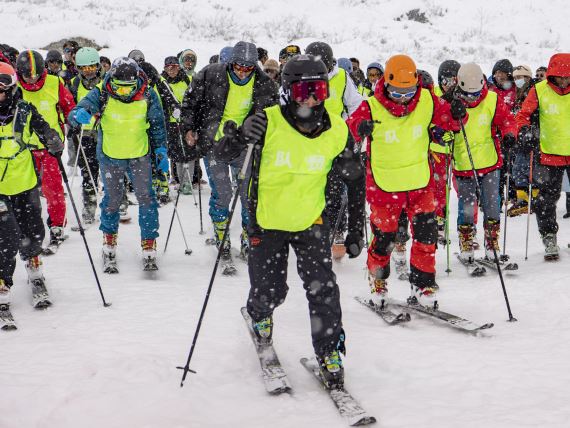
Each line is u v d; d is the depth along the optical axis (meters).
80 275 5.74
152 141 5.93
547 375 3.61
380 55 18.83
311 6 22.70
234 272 5.84
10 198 4.69
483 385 3.50
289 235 3.47
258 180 3.38
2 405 3.28
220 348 4.08
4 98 4.51
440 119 4.57
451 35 21.52
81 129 6.65
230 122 3.29
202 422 3.16
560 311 4.73
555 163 5.96
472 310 4.89
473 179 5.95
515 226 7.93
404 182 4.55
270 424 3.13
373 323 4.63
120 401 3.33
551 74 5.84
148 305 4.93
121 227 7.52
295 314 4.79
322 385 3.55
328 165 3.35
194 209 8.46
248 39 19.17
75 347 4.07
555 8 23.06
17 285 5.42
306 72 3.12
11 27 17.75
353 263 6.34
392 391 3.48
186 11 21.17
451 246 7.02
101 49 16.81
